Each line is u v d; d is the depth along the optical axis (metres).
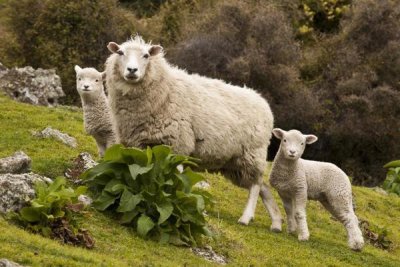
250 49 39.94
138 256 10.40
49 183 11.66
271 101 38.91
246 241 13.04
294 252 13.09
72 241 10.30
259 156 14.57
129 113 13.00
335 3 50.97
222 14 42.31
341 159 39.84
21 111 21.06
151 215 11.52
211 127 13.68
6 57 40.69
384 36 42.94
